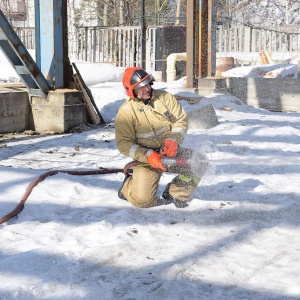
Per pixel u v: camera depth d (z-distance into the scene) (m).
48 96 10.34
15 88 10.78
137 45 22.83
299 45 25.05
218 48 24.61
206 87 13.97
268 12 45.53
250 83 14.10
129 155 5.32
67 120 10.36
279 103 13.89
